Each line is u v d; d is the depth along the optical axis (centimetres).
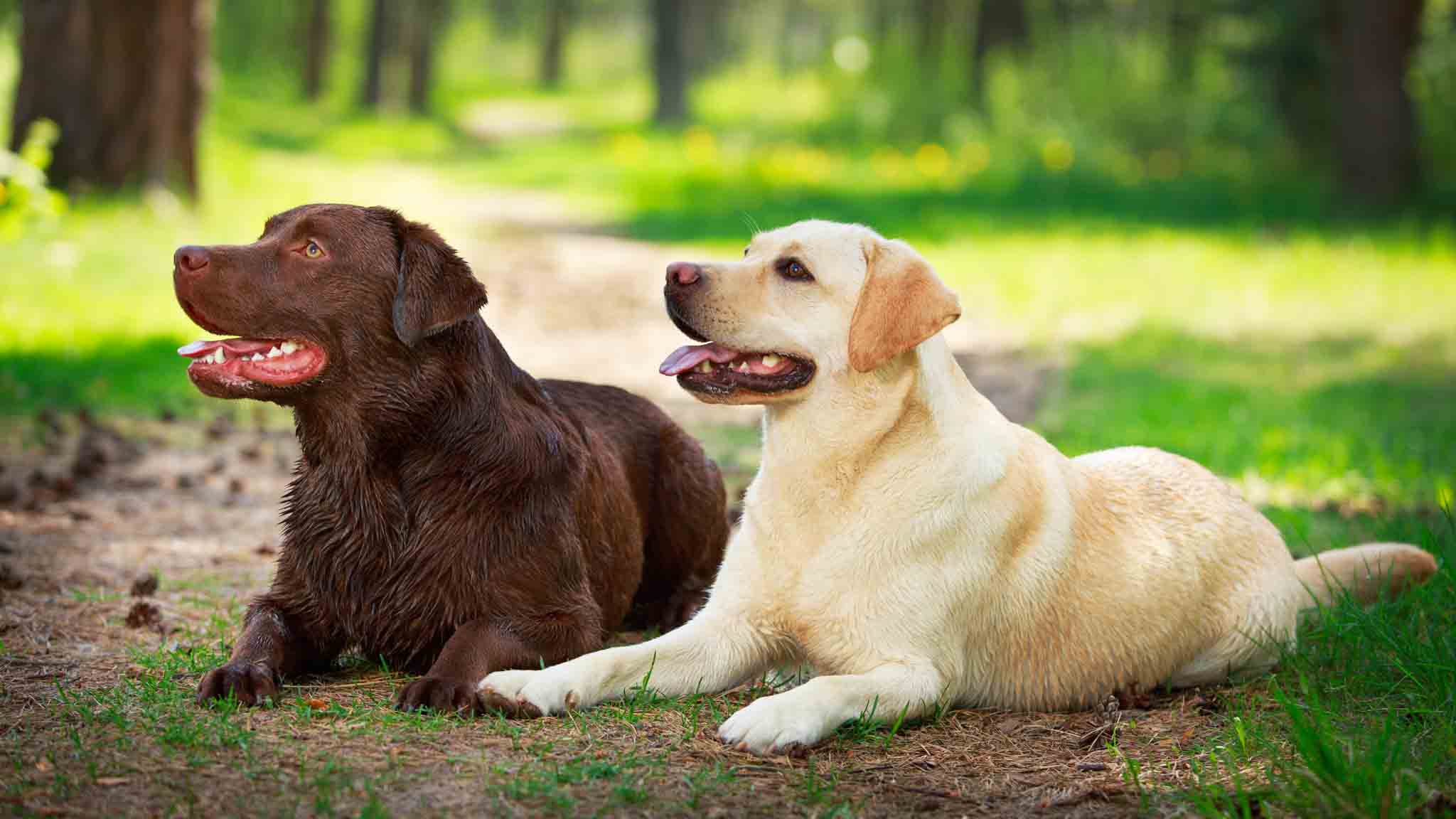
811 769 361
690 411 1042
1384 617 467
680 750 371
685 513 538
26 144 1667
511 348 1263
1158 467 486
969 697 435
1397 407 1066
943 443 414
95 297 1267
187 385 1020
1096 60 4125
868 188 2967
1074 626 435
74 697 392
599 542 473
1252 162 3338
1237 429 959
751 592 424
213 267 394
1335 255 2114
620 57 9019
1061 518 437
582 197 2875
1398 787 332
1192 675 461
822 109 4466
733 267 417
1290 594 475
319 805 316
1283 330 1502
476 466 417
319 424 413
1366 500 763
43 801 314
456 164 3538
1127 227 2430
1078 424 968
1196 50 3919
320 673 435
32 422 873
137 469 780
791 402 417
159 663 434
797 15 9100
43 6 1666
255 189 2106
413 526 413
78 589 531
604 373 1173
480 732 375
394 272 411
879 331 402
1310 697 401
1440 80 3375
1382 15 2739
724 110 5331
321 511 418
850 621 409
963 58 4306
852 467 413
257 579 565
